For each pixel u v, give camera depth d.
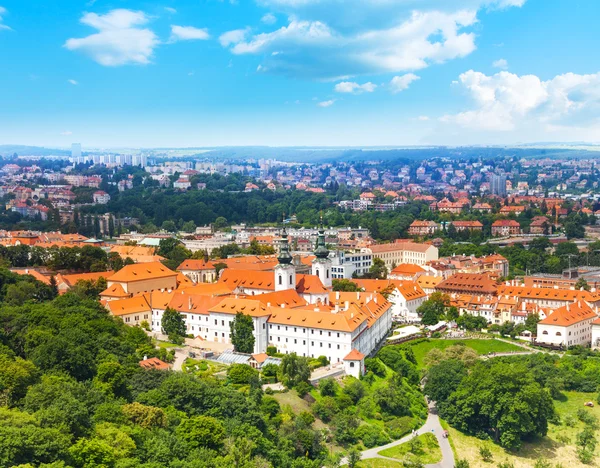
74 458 184.12
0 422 185.50
